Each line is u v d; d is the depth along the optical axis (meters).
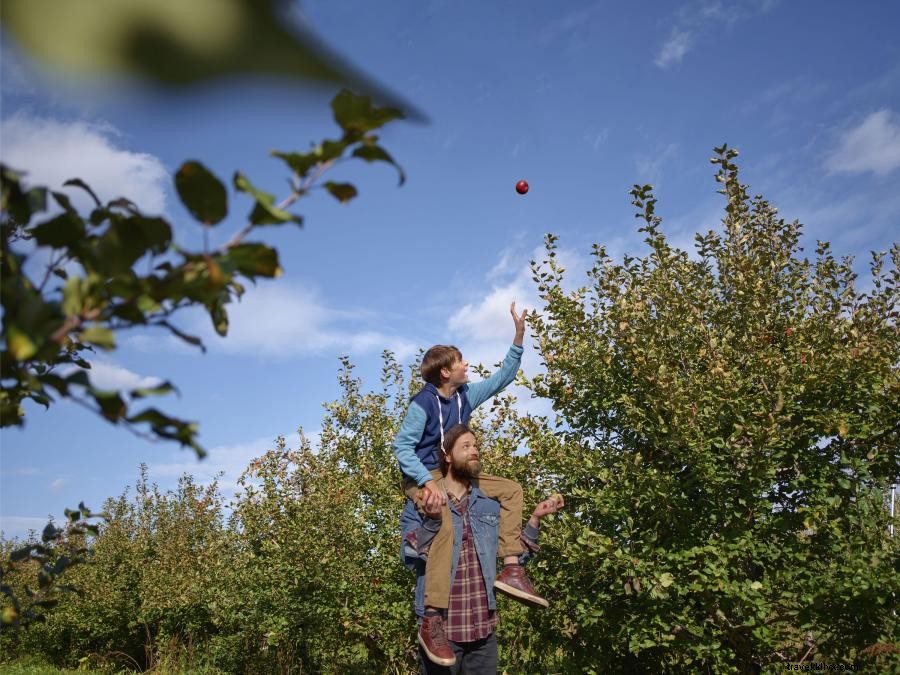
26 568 13.38
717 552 4.60
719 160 5.71
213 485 15.88
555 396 5.82
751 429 4.68
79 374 1.00
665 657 5.13
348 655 8.91
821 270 5.64
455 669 3.73
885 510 4.96
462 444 3.76
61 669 15.27
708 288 5.83
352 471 9.40
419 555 3.66
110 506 18.14
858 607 4.45
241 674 12.11
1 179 1.13
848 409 5.15
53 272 1.51
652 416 5.12
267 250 1.04
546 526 5.40
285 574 9.58
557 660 5.39
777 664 4.75
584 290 5.85
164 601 14.05
